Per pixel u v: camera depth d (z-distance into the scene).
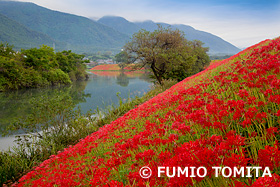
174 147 2.46
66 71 62.47
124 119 6.80
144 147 3.17
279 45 4.91
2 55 43.91
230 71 5.61
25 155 8.22
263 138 2.04
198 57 52.62
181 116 3.61
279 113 2.12
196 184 1.70
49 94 32.31
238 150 1.98
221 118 2.68
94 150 5.21
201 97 4.33
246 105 2.77
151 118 5.35
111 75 91.81
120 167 3.00
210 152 1.69
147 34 29.39
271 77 3.02
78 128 10.23
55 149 8.55
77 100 24.56
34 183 4.17
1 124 14.67
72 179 3.48
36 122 9.44
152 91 22.25
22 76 39.88
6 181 6.44
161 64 30.22
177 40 30.08
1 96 30.55
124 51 30.16
